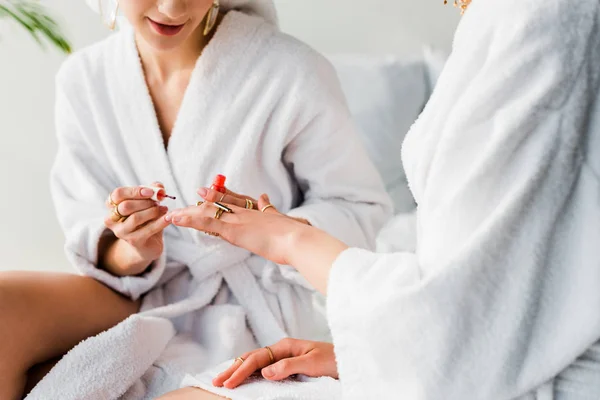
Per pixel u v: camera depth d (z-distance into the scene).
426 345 0.73
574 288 0.71
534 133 0.71
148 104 1.27
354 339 0.80
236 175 1.25
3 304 1.05
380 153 1.97
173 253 1.29
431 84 2.01
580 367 0.73
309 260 0.92
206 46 1.25
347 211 1.31
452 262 0.72
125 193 1.14
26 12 1.57
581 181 0.71
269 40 1.28
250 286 1.27
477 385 0.72
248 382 1.00
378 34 2.04
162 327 1.13
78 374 1.03
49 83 1.75
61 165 1.35
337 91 1.33
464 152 0.75
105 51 1.32
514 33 0.72
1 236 1.78
